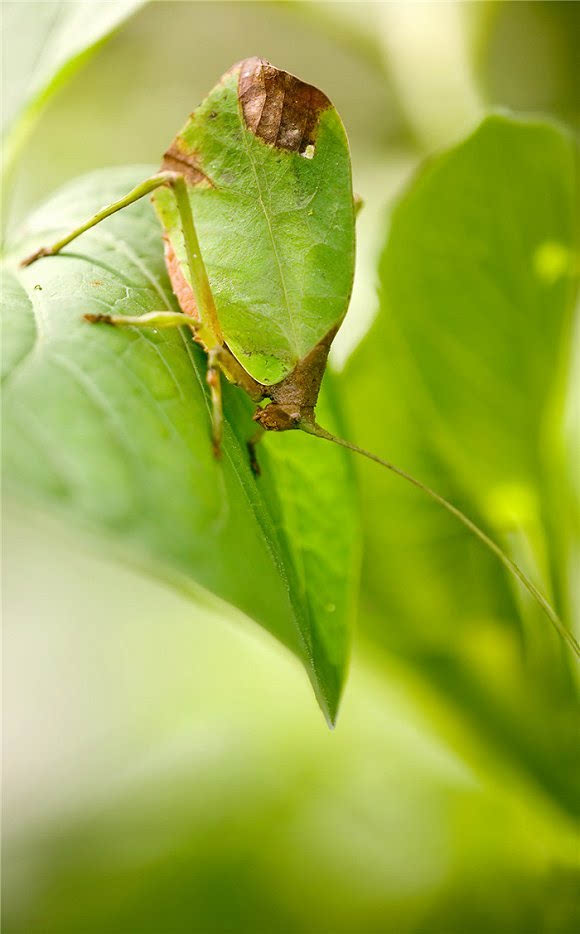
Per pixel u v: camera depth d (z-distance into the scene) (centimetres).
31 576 34
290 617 22
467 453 26
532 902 26
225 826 28
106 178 26
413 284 26
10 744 32
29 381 21
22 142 26
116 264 24
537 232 25
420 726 26
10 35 26
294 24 36
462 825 27
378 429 27
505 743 25
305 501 25
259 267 25
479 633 26
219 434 23
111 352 22
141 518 21
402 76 28
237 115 24
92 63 38
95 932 28
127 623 32
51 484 21
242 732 29
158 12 37
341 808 28
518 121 25
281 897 27
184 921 27
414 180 25
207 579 21
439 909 27
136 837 29
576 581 26
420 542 26
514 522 26
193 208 25
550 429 26
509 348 26
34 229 25
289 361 25
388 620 26
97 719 31
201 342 24
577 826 25
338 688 24
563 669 25
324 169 24
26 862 29
